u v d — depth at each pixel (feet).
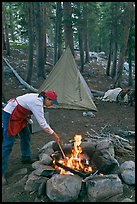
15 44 80.43
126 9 38.99
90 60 71.82
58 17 44.37
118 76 41.98
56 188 10.91
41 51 44.47
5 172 13.42
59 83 29.04
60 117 26.03
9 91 36.22
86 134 20.89
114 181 11.51
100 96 39.14
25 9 50.49
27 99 12.33
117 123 24.82
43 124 12.38
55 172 12.24
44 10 52.08
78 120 25.23
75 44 99.55
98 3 66.54
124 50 40.73
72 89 28.94
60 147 13.56
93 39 82.79
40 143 18.15
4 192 11.85
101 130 21.79
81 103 29.12
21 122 12.83
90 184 11.25
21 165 14.42
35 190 11.78
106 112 29.12
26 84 38.73
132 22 44.42
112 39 54.75
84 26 54.54
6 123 12.58
